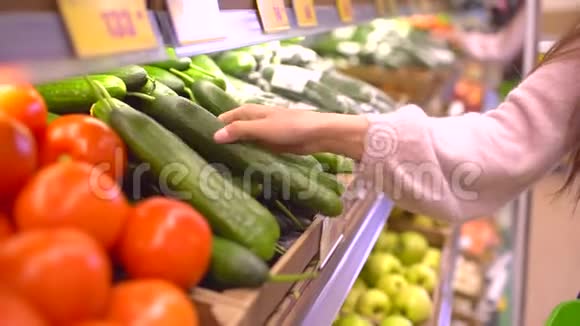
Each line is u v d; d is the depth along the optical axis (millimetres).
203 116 764
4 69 426
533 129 899
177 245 511
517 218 2098
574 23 948
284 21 997
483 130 902
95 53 512
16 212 458
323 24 1256
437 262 1834
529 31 1987
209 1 746
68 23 487
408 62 2273
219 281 602
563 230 3010
